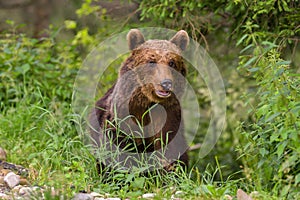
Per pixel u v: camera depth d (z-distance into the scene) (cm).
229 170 1440
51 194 863
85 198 907
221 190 934
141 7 1465
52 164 1099
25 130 1295
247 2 1327
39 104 1420
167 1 1397
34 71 1552
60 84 1539
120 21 1591
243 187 1044
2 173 1034
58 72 1559
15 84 1530
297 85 1027
